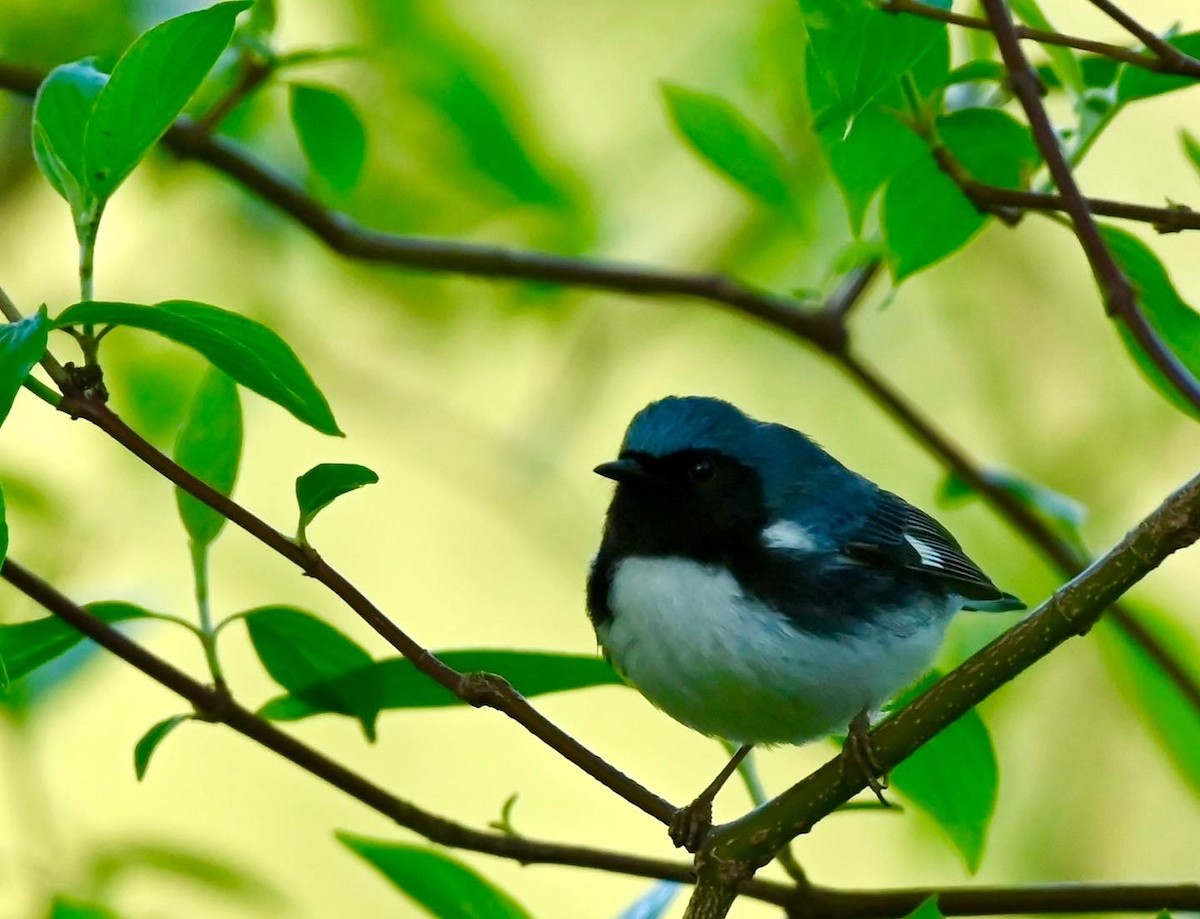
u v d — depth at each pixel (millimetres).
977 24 6477
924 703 6758
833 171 7371
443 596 14188
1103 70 8086
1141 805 12562
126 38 10594
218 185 12297
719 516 8422
